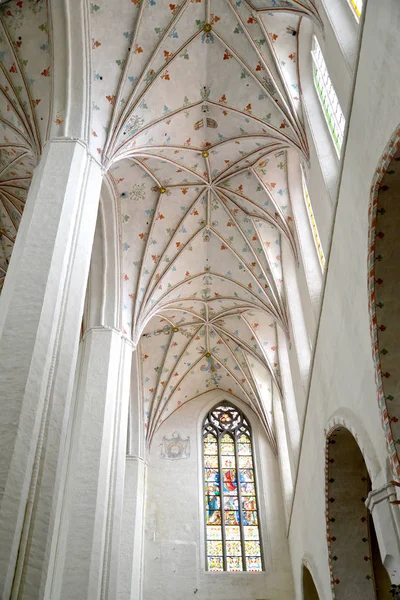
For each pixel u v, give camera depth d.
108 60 12.77
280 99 13.75
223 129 15.29
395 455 6.96
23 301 8.80
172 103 14.27
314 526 13.21
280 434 21.12
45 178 10.53
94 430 13.00
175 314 20.22
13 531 6.95
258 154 15.55
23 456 7.48
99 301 15.48
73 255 9.87
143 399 21.55
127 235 16.62
